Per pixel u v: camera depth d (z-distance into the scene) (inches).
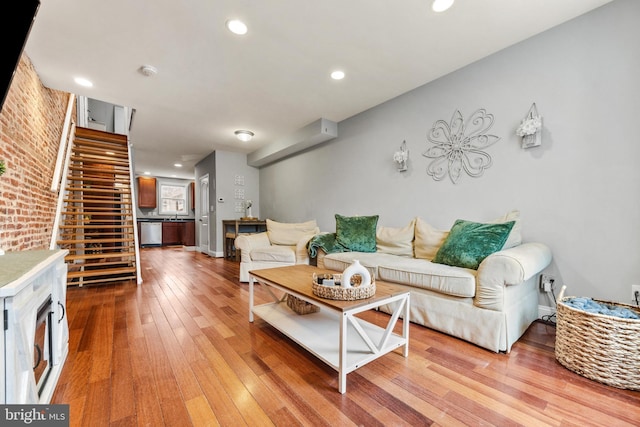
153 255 247.3
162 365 60.9
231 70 104.2
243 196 240.4
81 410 46.4
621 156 71.6
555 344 64.9
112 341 72.6
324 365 61.3
